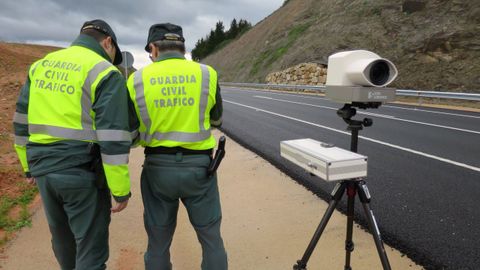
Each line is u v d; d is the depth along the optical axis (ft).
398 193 15.12
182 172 7.47
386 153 21.98
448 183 16.30
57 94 7.00
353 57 7.61
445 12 69.10
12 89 48.75
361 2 96.12
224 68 175.52
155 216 7.92
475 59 57.57
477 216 12.76
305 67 84.64
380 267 9.62
